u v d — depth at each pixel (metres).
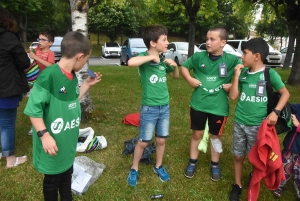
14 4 18.55
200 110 2.94
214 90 2.85
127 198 2.74
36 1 20.34
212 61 2.84
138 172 3.19
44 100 1.85
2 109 2.99
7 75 2.84
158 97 2.77
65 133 2.01
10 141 3.17
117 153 3.66
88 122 4.69
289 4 8.55
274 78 2.48
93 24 29.95
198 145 3.13
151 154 3.55
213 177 3.08
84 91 2.29
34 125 1.84
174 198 2.76
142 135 2.86
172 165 3.40
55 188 2.16
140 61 2.54
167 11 12.46
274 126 2.44
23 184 2.91
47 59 3.95
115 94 6.86
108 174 3.15
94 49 30.64
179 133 4.39
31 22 24.88
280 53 15.77
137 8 31.94
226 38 2.78
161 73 2.77
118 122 4.78
